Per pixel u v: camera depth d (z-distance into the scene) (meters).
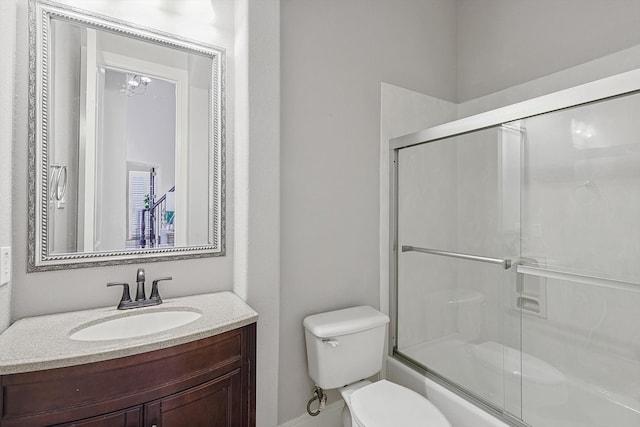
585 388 1.30
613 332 1.23
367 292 1.99
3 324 1.10
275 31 1.57
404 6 2.17
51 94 1.23
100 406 0.93
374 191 2.02
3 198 1.08
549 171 1.36
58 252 1.25
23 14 1.19
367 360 1.68
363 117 1.97
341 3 1.89
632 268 1.16
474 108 2.35
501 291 1.54
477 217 1.64
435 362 1.80
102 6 1.33
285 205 1.69
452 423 1.62
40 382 0.87
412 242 1.95
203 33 1.55
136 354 0.97
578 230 1.29
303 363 1.74
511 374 1.49
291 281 1.71
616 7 1.64
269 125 1.55
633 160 1.12
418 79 2.23
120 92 1.38
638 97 1.10
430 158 1.84
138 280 1.33
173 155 1.49
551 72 1.92
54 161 1.24
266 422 1.56
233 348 1.20
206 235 1.55
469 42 2.39
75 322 1.15
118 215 1.37
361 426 1.27
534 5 2.00
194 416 1.10
